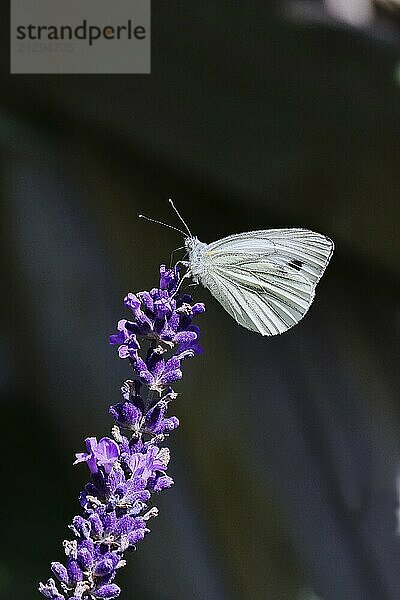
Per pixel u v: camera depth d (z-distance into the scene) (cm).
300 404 82
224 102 83
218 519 83
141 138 86
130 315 87
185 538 85
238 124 83
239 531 83
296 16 80
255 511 82
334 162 80
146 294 67
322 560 80
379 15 79
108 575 66
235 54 82
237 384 83
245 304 71
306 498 81
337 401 81
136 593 87
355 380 81
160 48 84
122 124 87
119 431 66
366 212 80
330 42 79
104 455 66
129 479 66
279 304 71
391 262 80
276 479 82
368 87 79
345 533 80
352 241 81
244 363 84
